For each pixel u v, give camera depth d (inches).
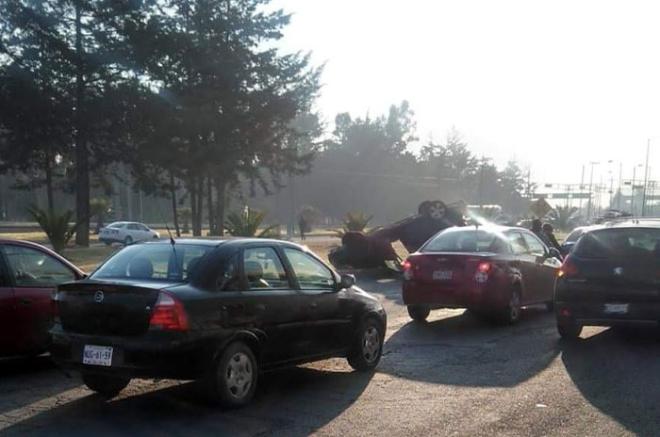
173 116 1507.1
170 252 281.9
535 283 511.8
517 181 4968.0
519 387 304.2
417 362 358.3
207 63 1549.0
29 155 1534.2
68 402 277.6
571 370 337.1
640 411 265.9
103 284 260.1
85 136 1489.9
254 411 265.6
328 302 315.6
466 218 999.0
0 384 306.7
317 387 306.2
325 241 1770.4
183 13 1606.8
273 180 2022.6
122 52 1464.1
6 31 1449.3
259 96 1638.8
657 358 365.1
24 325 316.2
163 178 1755.7
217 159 1589.6
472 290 458.6
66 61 1433.3
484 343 412.5
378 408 270.7
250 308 275.0
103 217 2923.2
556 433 239.1
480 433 238.7
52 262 341.1
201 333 254.1
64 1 1438.2
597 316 398.0
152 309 250.8
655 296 385.1
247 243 291.4
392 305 595.2
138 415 259.1
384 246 882.8
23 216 4212.6
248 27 1644.9
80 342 260.8
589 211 4303.6
